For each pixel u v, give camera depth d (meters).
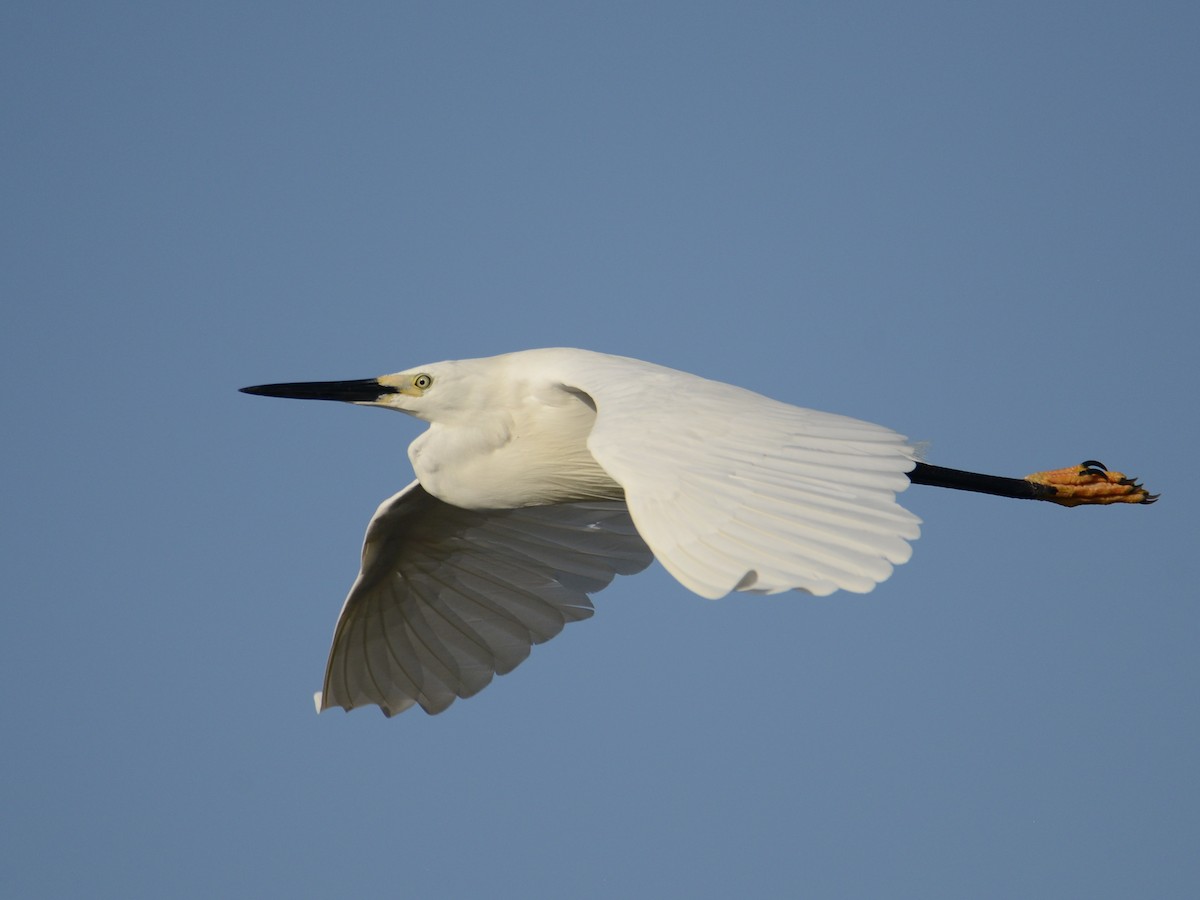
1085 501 13.08
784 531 7.15
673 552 7.21
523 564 13.00
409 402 12.14
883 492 7.41
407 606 12.99
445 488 11.92
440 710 13.23
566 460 11.79
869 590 6.77
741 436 7.98
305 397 12.42
